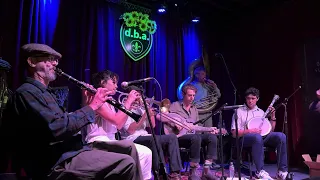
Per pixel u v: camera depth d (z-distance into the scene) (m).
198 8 6.58
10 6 4.34
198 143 3.77
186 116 4.46
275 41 6.16
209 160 3.90
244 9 6.64
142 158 2.89
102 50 5.21
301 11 5.78
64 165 2.17
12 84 4.18
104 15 5.36
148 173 2.94
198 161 3.76
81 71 4.94
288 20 5.97
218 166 5.03
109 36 5.34
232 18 6.89
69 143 2.29
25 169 2.22
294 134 5.78
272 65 6.18
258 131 4.17
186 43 6.46
